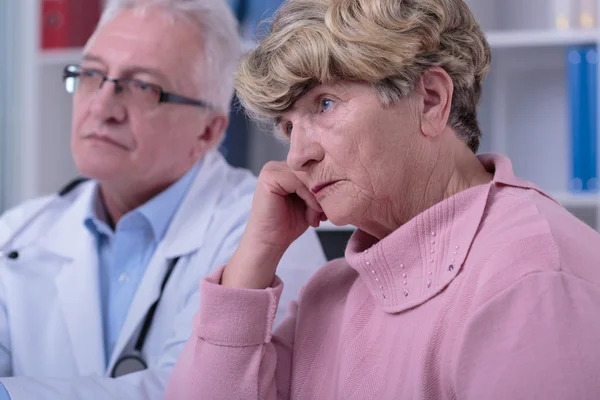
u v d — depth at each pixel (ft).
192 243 6.96
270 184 4.94
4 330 7.05
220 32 7.60
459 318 3.67
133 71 7.09
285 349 5.02
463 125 4.25
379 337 4.28
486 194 3.96
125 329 6.68
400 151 4.05
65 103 11.98
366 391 4.17
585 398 3.10
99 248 7.45
